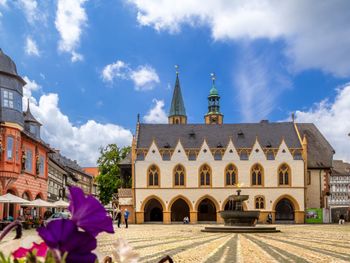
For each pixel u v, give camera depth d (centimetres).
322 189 9181
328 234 4203
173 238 3438
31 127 6219
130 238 3400
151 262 1714
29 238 233
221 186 8412
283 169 8456
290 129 9025
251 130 9050
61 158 12850
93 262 208
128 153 9481
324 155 9394
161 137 8931
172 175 8431
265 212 8350
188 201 8369
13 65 5125
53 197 8331
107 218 211
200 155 8494
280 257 1997
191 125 9175
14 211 5306
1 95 4922
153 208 8694
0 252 220
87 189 15238
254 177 8456
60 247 202
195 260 1852
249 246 2639
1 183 4888
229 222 4941
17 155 5075
